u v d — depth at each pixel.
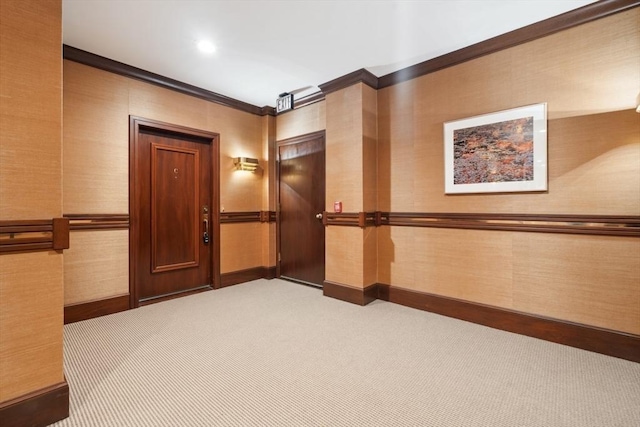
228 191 4.45
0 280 1.52
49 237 1.66
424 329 2.87
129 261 3.41
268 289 4.25
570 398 1.83
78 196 3.08
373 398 1.84
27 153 1.60
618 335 2.32
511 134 2.80
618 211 2.34
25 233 1.59
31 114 1.62
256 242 4.82
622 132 2.32
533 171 2.69
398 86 3.58
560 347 2.50
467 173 3.07
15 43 1.57
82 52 3.06
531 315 2.71
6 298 1.54
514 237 2.81
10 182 1.56
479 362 2.26
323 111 4.24
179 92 3.87
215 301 3.71
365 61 3.32
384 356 2.35
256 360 2.29
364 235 3.59
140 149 3.65
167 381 2.01
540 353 2.40
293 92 4.21
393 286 3.65
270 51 3.11
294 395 1.87
